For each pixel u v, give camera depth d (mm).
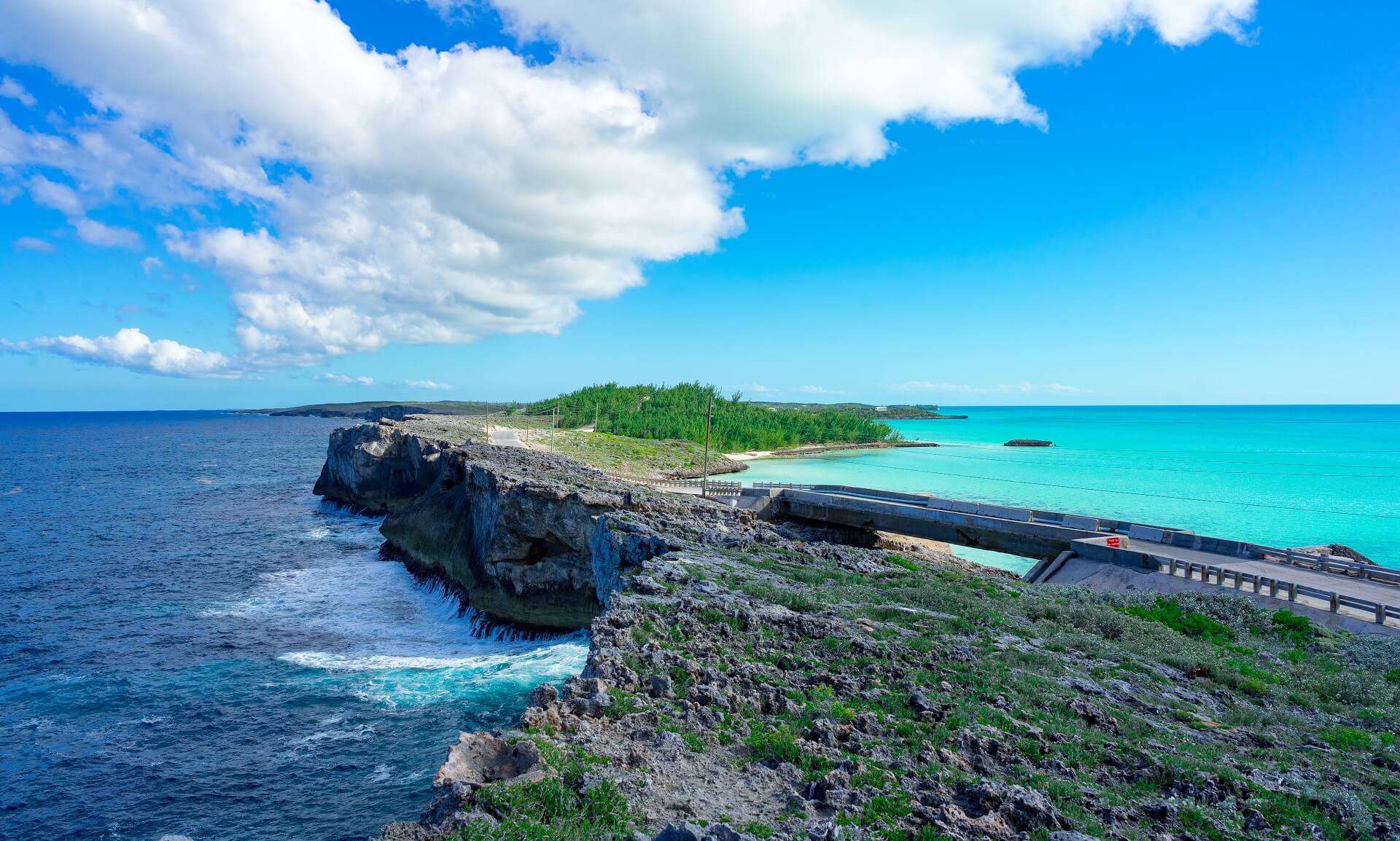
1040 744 13805
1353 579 38875
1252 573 40188
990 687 16906
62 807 25641
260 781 27219
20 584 55062
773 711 14898
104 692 34875
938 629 22297
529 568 45438
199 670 37688
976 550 72062
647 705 14719
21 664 38562
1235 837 11086
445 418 171000
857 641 19578
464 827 9602
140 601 51125
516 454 81500
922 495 67625
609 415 189500
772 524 67938
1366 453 184500
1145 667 21297
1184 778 12938
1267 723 17875
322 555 66875
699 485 89812
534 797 10531
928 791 11477
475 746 12047
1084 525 53938
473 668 37906
